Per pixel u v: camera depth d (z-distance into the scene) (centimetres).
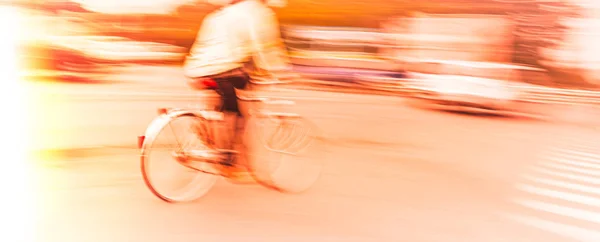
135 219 365
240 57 362
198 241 335
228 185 439
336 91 1144
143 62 1556
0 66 1016
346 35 1153
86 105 817
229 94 371
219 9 382
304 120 439
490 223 394
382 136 700
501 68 921
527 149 672
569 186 509
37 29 1252
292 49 1215
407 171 526
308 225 369
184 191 398
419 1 1003
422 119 855
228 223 364
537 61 990
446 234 368
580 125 893
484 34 929
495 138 734
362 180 485
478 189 479
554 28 1009
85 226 350
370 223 379
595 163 613
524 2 945
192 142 379
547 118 945
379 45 1116
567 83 1043
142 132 650
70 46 1183
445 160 582
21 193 404
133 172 471
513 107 939
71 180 443
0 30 1205
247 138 387
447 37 944
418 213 405
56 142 572
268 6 383
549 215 422
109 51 1384
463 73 922
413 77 987
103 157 520
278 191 428
